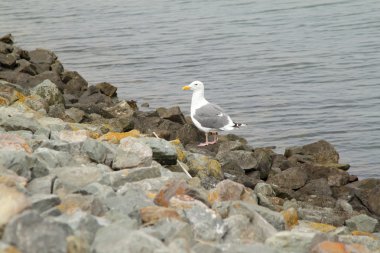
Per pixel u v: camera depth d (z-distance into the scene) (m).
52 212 7.20
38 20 47.44
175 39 38.91
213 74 30.52
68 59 34.31
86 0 56.56
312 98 25.98
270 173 16.09
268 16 45.50
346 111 24.14
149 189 9.45
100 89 24.36
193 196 9.13
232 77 29.88
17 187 7.82
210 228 7.75
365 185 15.51
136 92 27.36
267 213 9.27
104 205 8.07
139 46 37.12
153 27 43.09
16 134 11.02
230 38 38.84
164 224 7.46
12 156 8.69
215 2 52.00
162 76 30.28
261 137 21.41
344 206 13.95
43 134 11.90
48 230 6.07
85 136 12.20
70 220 6.97
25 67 24.39
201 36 39.56
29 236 6.00
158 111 20.44
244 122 23.08
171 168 12.10
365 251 7.67
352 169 18.53
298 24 42.44
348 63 31.80
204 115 17.75
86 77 30.28
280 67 31.52
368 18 43.19
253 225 8.25
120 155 10.77
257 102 25.59
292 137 21.47
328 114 23.84
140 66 32.38
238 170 15.38
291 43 37.00
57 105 18.53
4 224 6.52
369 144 20.64
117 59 34.00
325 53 34.12
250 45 36.72
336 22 42.50
